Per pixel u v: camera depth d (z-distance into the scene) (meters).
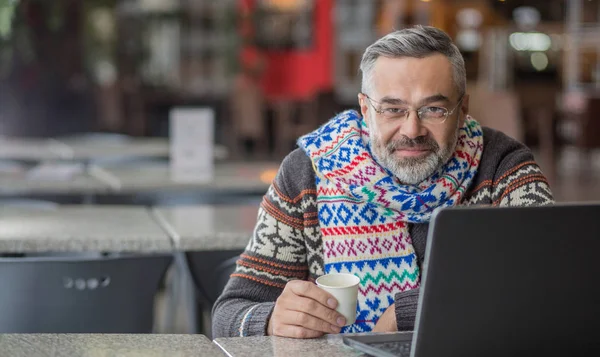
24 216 3.30
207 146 4.68
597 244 1.37
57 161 5.44
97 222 3.16
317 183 2.07
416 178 1.96
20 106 8.01
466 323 1.35
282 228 2.07
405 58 1.88
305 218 2.05
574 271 1.37
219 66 13.84
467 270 1.33
